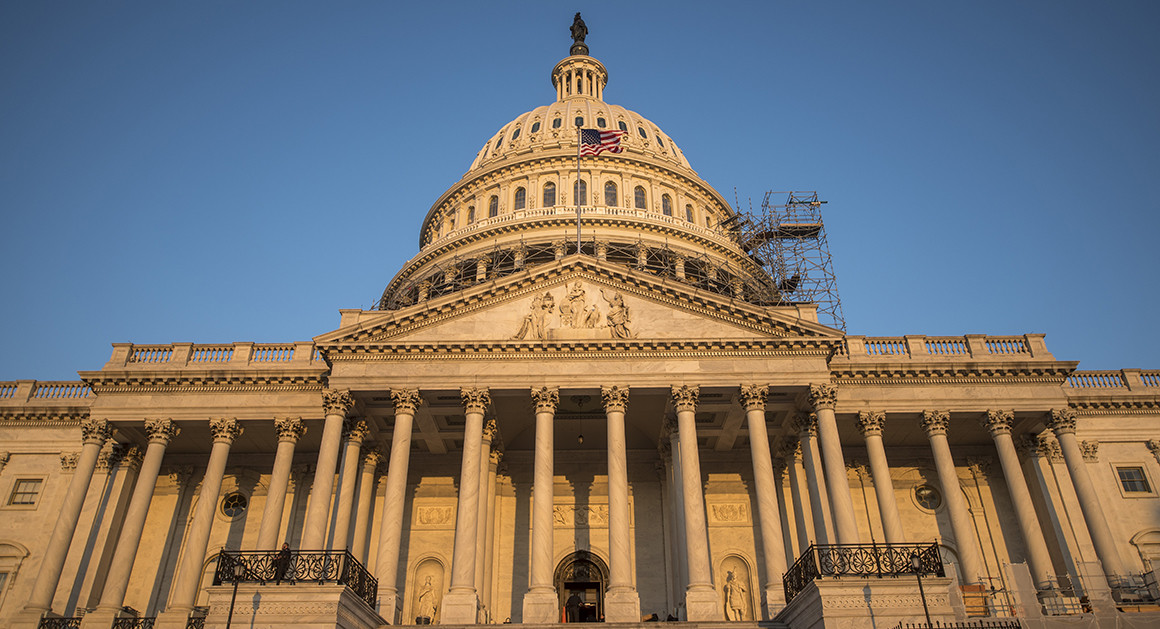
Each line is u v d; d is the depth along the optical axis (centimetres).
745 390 3894
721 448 4766
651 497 4766
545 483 3697
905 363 4278
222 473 4119
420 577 4491
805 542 4244
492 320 4103
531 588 3469
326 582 3009
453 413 4259
